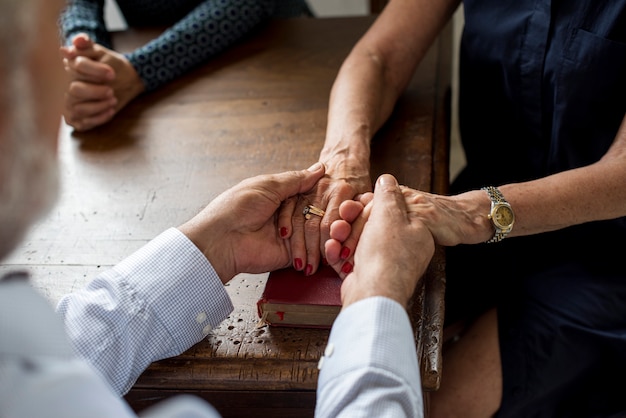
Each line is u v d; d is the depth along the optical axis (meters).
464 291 1.26
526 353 1.10
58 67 0.62
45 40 0.60
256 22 1.38
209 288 0.88
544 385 1.08
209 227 0.90
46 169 0.61
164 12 1.47
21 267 0.97
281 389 0.85
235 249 0.92
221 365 0.86
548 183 0.97
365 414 0.74
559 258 1.14
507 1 1.08
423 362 0.84
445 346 1.20
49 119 0.61
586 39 1.01
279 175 0.97
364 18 1.42
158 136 1.18
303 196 0.99
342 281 0.90
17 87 0.58
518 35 1.07
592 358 1.08
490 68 1.13
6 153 0.59
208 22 1.32
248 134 1.16
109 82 1.23
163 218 1.03
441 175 1.08
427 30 1.18
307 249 0.94
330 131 1.09
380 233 0.87
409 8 1.18
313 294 0.88
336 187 0.98
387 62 1.17
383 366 0.76
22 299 0.63
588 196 0.96
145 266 0.87
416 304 0.89
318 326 0.88
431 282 0.92
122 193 1.08
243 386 0.85
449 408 1.10
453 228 0.92
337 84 1.15
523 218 0.95
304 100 1.22
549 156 1.11
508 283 1.18
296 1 1.60
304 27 1.41
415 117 1.17
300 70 1.29
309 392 0.86
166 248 0.88
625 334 1.06
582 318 1.08
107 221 1.03
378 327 0.78
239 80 1.28
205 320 0.88
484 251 1.23
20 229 0.62
